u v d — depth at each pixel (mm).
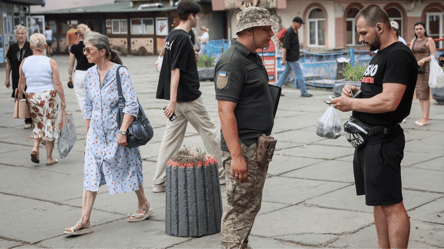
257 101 3264
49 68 6820
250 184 3320
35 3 31344
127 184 4531
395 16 27703
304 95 13586
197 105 5461
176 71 5270
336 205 4930
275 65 15391
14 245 4184
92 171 4426
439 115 10078
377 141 3381
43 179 6215
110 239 4266
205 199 4254
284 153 7238
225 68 3172
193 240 4199
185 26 5402
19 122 10383
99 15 40656
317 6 27781
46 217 4859
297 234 4223
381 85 3344
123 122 4363
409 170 6160
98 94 4430
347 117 10195
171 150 5520
